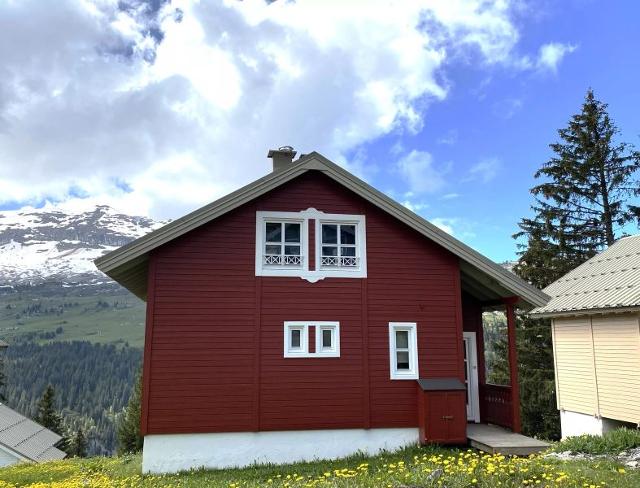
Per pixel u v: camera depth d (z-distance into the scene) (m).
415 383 12.82
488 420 14.55
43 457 26.69
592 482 7.71
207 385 11.89
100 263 11.37
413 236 13.48
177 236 11.86
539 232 28.28
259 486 8.70
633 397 16.27
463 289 15.23
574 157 28.20
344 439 12.30
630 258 19.23
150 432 11.49
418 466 9.02
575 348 19.42
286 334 12.45
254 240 12.67
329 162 12.84
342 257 13.09
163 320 11.94
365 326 12.84
